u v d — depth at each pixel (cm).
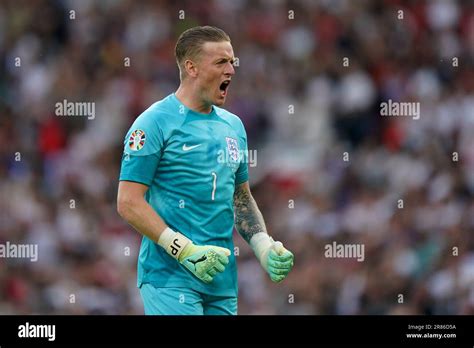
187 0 6256
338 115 5622
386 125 5606
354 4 6209
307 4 6200
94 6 6294
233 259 2250
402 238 4603
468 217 4697
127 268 4747
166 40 6119
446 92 5825
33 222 5059
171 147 2184
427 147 5272
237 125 2305
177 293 2177
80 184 5278
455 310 4225
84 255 4862
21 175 5406
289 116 5550
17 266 4769
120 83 5844
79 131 5638
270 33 6091
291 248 4628
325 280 4391
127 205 2156
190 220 2181
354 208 4850
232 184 2245
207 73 2194
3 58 6109
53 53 6138
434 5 6266
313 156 5300
